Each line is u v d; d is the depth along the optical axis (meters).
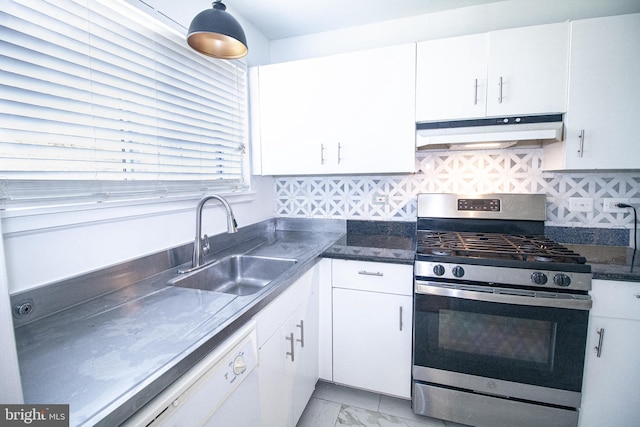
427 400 1.49
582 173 1.72
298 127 1.85
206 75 1.58
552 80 1.44
